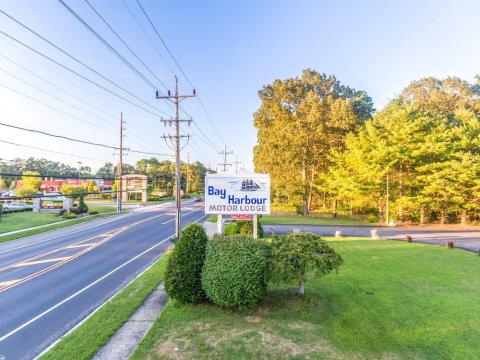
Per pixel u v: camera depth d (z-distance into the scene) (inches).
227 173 478.3
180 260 332.8
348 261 531.8
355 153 1240.8
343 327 273.3
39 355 259.3
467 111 1277.1
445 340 250.5
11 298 404.8
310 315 298.4
